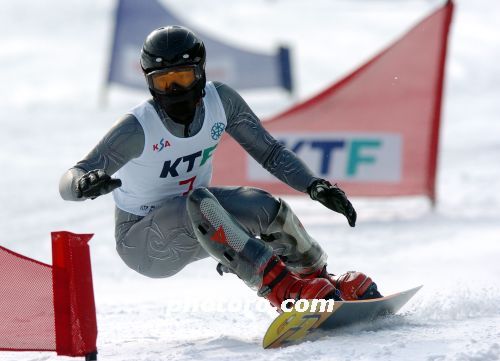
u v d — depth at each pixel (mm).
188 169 12867
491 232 26797
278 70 56688
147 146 12281
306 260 12812
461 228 27922
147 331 14203
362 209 32750
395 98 30609
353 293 12672
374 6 116000
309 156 30875
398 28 98438
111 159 11938
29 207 35156
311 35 95625
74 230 30547
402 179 30891
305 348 10891
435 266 21891
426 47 30312
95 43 95750
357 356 10438
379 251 24781
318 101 30656
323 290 11664
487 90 70938
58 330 10633
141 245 12938
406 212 31484
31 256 26359
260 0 123625
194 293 19312
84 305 10523
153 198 13008
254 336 13039
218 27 101500
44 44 96000
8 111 67688
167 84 11984
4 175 42906
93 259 25531
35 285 10898
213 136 12789
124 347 12578
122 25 58031
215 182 30875
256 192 12477
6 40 98875
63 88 76375
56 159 47938
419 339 11375
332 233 28188
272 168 13242
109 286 21422
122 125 12094
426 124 30703
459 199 33875
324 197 12422
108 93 74750
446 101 67000
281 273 11844
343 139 30750
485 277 19406
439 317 13352
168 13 57531
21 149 51469
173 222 12477
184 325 14641
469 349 10469
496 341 10922
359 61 83938
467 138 51062
